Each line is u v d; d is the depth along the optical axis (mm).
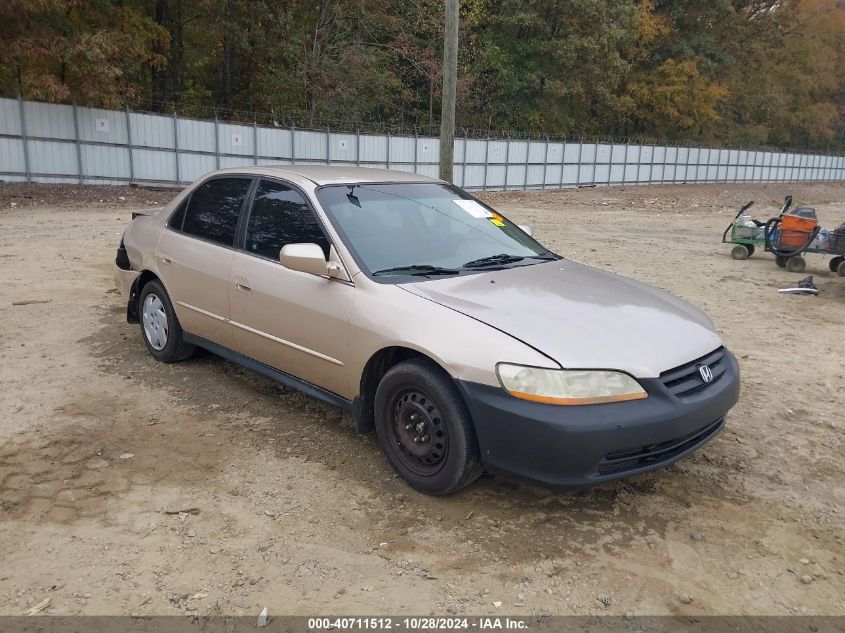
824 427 4719
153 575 2934
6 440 4113
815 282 10391
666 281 10156
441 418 3412
